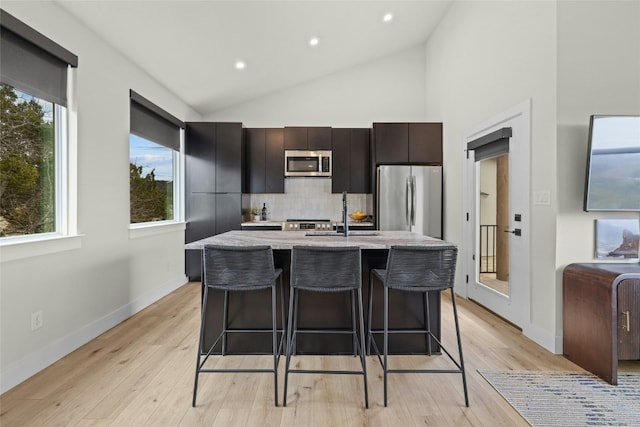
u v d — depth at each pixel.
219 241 2.49
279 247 2.27
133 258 3.52
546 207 2.68
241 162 5.00
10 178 2.24
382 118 5.66
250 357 2.54
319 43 4.43
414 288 2.06
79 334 2.69
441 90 4.94
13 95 2.25
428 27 5.09
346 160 5.25
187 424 1.76
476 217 3.93
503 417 1.83
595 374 2.26
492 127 3.50
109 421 1.78
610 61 2.55
